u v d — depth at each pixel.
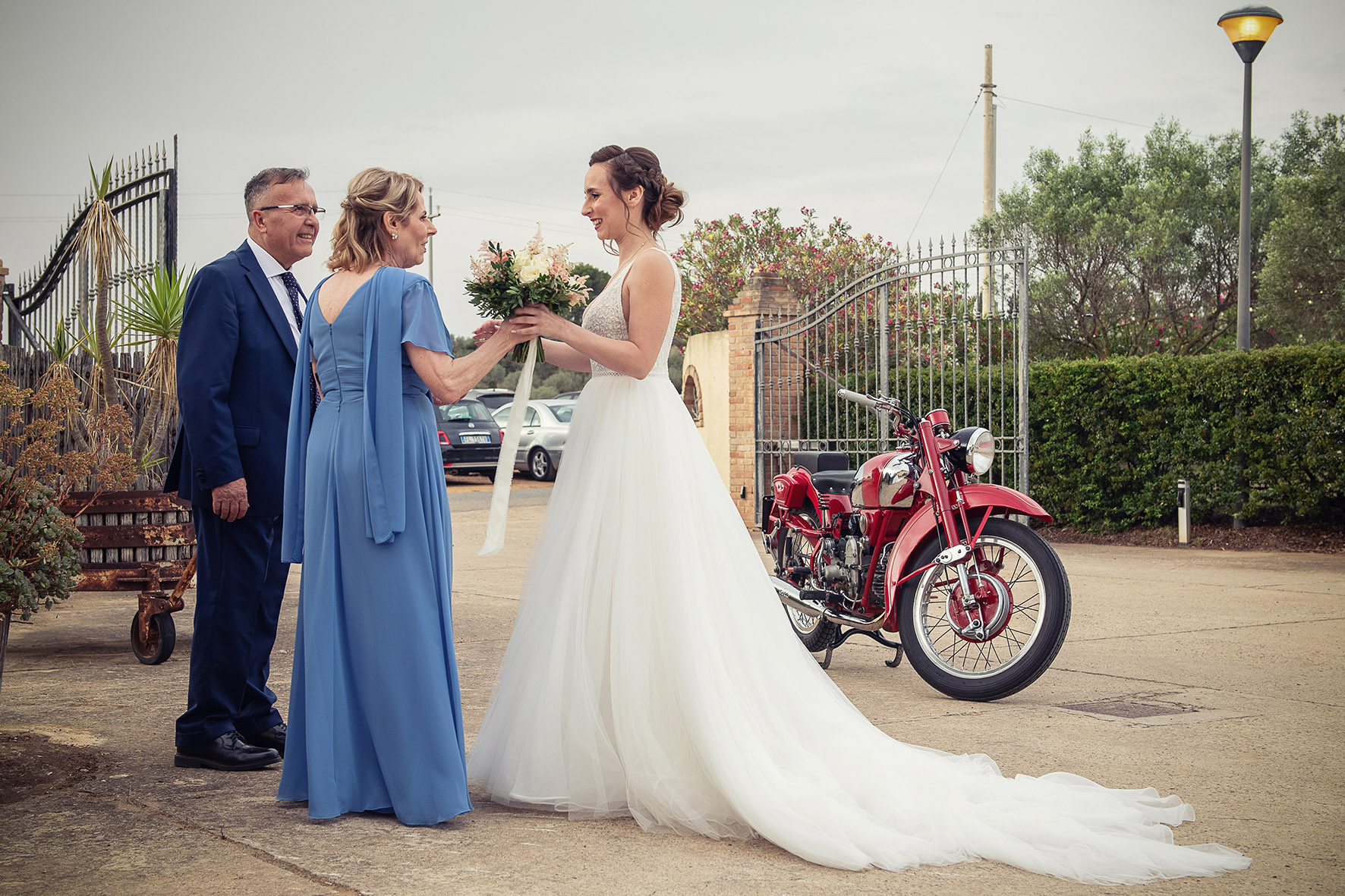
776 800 2.93
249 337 3.81
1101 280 17.11
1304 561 9.71
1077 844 2.82
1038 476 12.16
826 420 12.09
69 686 4.96
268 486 3.77
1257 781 3.51
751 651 3.38
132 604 7.70
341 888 2.53
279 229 3.91
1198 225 18.02
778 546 6.09
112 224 7.59
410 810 3.02
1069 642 6.15
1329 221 16.36
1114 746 3.95
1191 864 2.73
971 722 4.37
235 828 2.99
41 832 2.95
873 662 5.88
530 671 3.34
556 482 3.56
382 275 3.19
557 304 3.35
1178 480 11.18
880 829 2.90
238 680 3.70
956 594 4.86
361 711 3.11
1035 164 19.48
